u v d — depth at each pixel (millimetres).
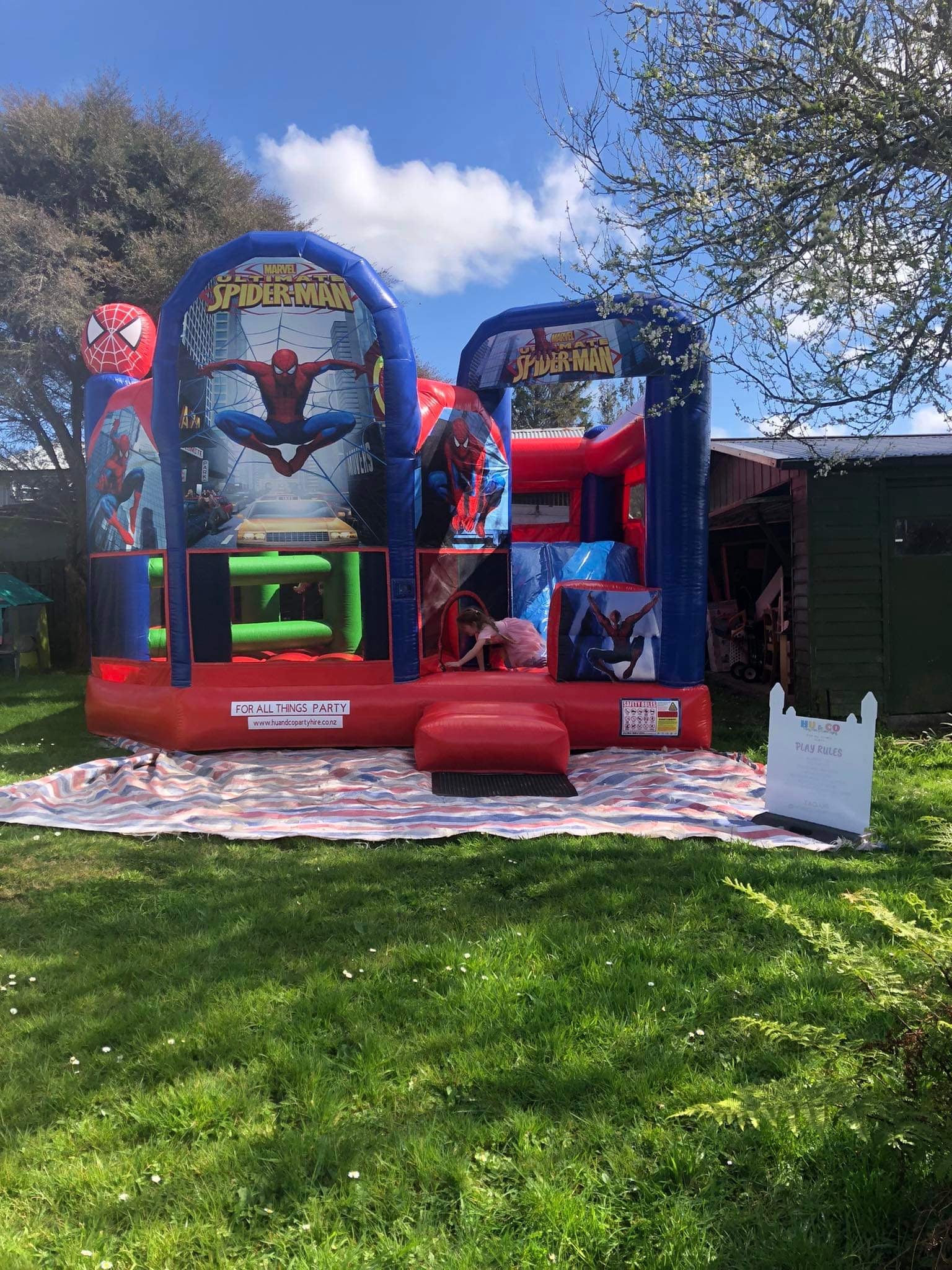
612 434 12164
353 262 7723
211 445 7770
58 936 4164
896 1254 2164
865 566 9625
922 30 3637
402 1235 2268
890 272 3516
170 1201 2391
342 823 5914
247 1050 3090
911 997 2312
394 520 7977
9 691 13664
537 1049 3078
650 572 8398
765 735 9250
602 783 7035
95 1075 2979
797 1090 2244
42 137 18484
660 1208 2342
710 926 4164
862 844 5414
